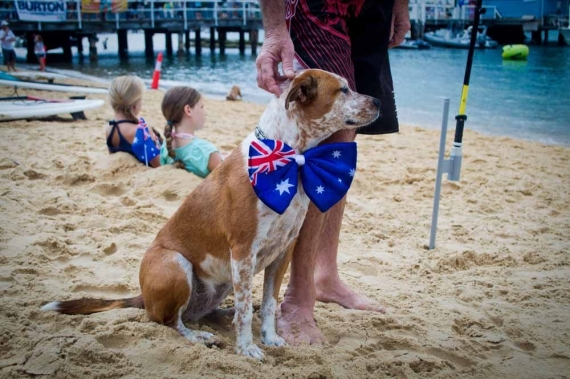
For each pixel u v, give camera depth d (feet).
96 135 27.66
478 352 10.27
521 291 12.91
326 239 11.94
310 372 9.08
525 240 16.44
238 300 9.52
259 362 9.32
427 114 42.06
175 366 9.05
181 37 103.04
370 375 9.22
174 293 9.80
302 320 10.77
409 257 15.06
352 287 13.07
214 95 52.54
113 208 16.96
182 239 10.13
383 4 11.05
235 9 107.24
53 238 13.99
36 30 89.35
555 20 107.65
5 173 20.12
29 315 10.30
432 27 117.08
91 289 12.07
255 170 9.08
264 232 9.33
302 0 10.42
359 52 11.23
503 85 57.21
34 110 30.48
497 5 115.03
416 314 11.73
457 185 21.89
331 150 9.65
